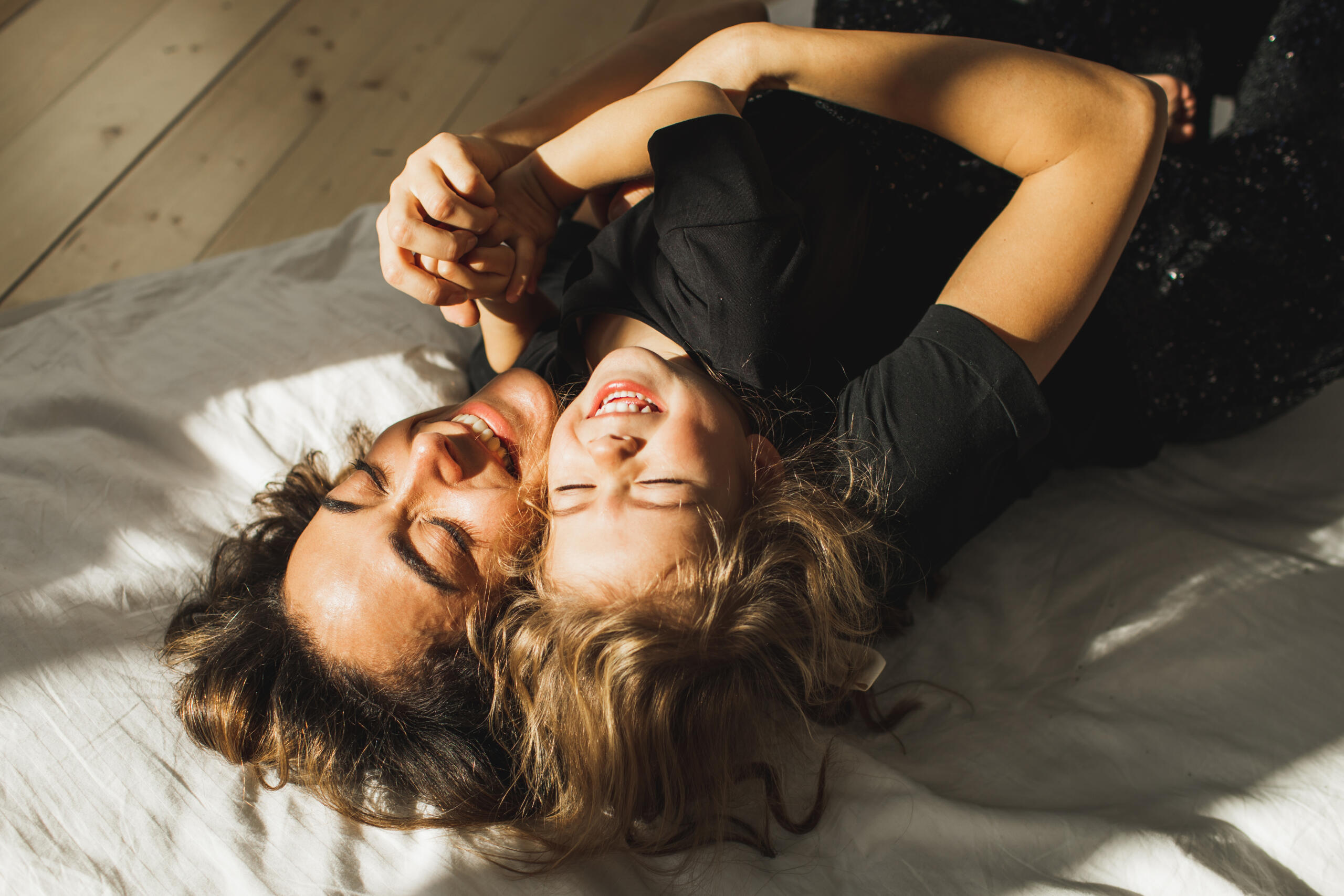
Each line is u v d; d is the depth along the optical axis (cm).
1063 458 94
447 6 184
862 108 81
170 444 99
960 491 75
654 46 98
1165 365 93
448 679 73
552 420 78
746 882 68
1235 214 91
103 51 176
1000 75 75
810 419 78
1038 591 89
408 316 112
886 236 91
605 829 70
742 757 74
